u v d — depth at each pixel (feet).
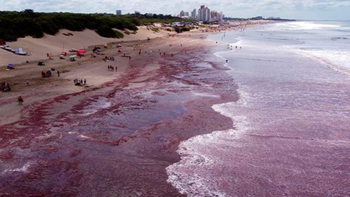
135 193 51.96
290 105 98.27
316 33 550.77
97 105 95.50
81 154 64.28
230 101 102.32
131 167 59.93
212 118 86.02
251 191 52.60
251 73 150.51
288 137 73.72
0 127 76.13
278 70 159.22
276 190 52.80
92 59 188.03
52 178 55.67
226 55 220.43
